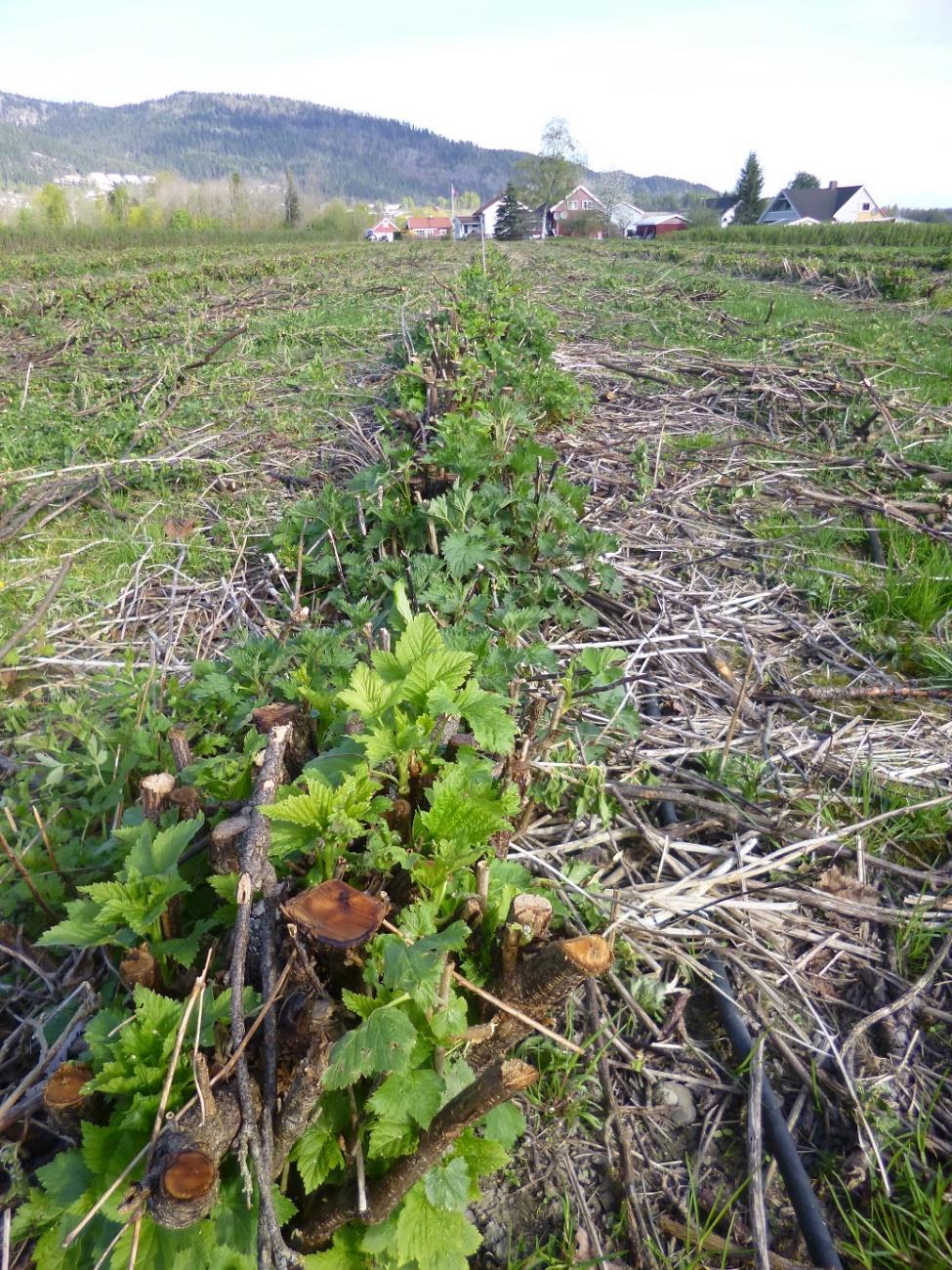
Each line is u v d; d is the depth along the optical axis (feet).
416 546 15.10
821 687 13.16
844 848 9.99
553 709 10.93
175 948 6.16
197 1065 4.67
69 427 25.17
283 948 5.94
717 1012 8.21
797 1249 6.43
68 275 79.36
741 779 10.97
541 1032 5.78
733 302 48.62
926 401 27.53
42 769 10.25
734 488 20.72
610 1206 6.70
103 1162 4.98
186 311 47.11
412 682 7.16
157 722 9.87
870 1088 7.55
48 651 13.26
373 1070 4.73
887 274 56.75
